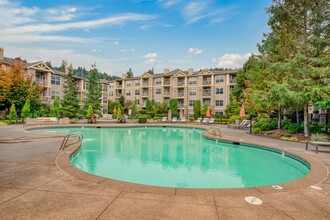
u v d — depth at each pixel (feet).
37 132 53.57
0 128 63.93
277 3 57.41
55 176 17.54
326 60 46.88
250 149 42.19
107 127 81.61
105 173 26.05
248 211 12.06
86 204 12.41
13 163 21.80
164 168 28.76
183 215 11.38
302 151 33.12
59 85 141.28
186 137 61.87
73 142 36.42
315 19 51.55
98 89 123.65
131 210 11.80
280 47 56.03
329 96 44.16
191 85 163.43
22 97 99.25
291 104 51.98
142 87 181.88
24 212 11.24
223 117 118.73
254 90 66.13
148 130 81.30
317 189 16.01
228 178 24.90
